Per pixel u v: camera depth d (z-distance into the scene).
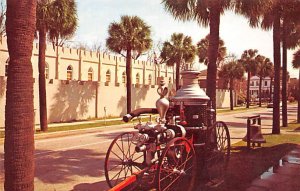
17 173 4.15
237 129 22.02
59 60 38.41
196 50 42.03
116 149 13.13
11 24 4.18
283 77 23.06
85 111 32.28
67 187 7.58
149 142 6.11
